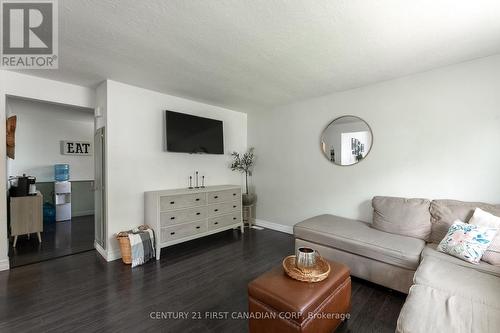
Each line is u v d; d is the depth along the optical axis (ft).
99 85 10.02
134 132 10.21
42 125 16.26
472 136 7.79
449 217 7.45
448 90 8.20
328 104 11.46
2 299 6.66
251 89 10.69
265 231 13.67
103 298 6.76
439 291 4.66
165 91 10.95
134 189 10.22
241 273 8.37
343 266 5.90
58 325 5.63
